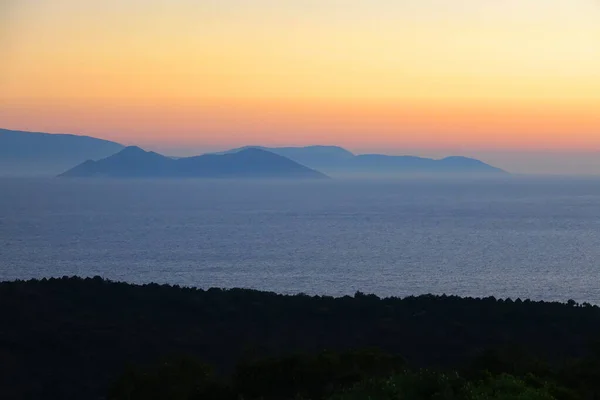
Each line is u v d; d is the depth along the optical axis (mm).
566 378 17219
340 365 18156
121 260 80688
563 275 66312
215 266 74438
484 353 18875
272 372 18047
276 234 117500
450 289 56750
